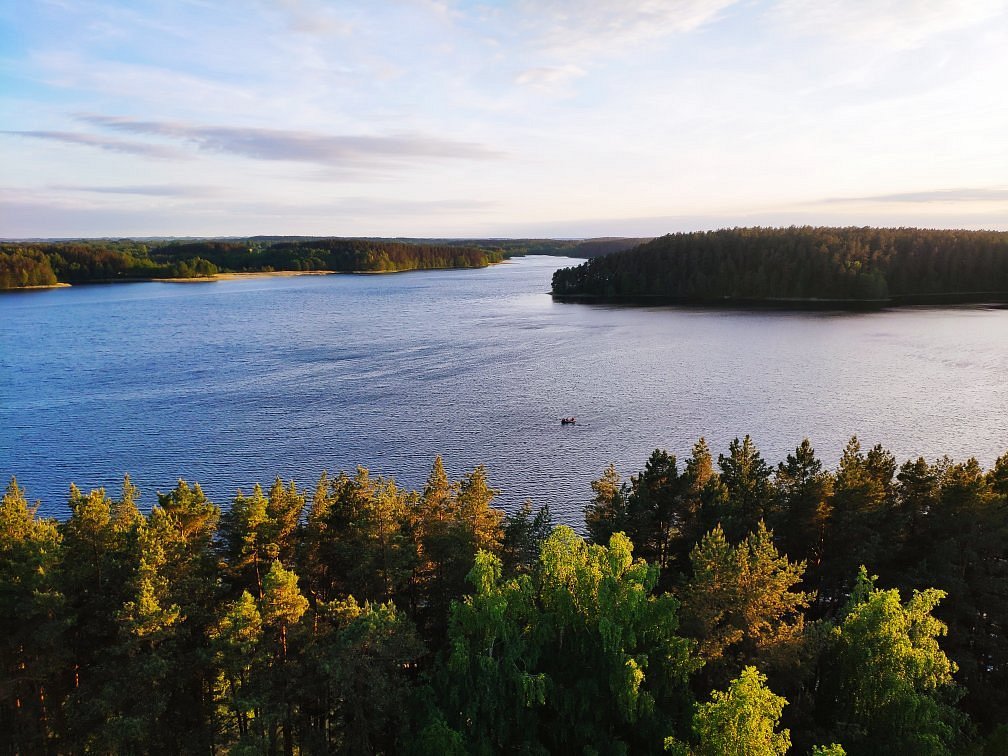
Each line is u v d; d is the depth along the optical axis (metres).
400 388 150.88
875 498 59.44
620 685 38.66
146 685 37.72
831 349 186.50
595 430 120.38
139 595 38.31
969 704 51.34
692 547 58.75
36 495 94.38
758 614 42.78
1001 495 56.56
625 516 59.34
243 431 120.75
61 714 42.16
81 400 140.75
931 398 135.38
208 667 42.16
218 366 173.75
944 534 56.84
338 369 170.25
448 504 58.00
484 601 40.62
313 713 43.62
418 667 49.97
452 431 120.31
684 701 40.72
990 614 52.19
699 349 191.88
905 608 43.09
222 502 91.62
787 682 43.88
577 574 43.19
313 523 53.72
